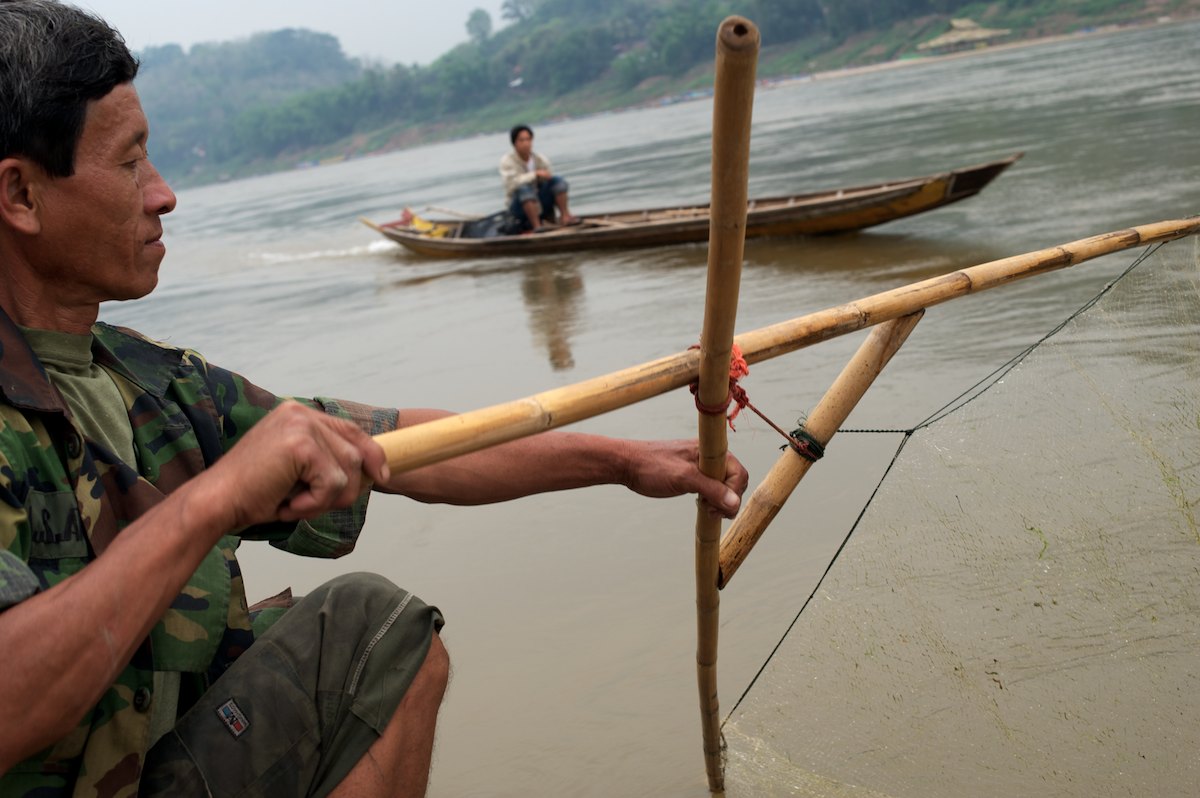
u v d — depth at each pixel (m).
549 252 11.13
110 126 1.55
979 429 2.42
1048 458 2.37
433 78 190.00
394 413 1.94
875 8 119.88
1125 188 9.02
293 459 1.32
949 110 21.66
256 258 15.16
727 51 1.24
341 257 13.88
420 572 3.82
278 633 1.72
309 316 9.34
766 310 7.15
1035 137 13.83
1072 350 2.51
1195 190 8.34
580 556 3.75
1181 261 2.61
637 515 4.00
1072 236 7.69
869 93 39.31
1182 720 2.16
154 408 1.68
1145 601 2.25
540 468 1.91
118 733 1.52
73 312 1.60
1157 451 2.38
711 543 1.96
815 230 9.55
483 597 3.58
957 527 2.35
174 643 1.59
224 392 1.81
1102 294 2.61
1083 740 2.19
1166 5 84.75
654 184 17.33
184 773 1.60
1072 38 78.12
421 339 7.60
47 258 1.55
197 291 12.30
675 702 2.84
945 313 5.89
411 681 1.74
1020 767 2.19
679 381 1.61
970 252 7.92
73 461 1.50
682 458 1.88
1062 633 2.27
